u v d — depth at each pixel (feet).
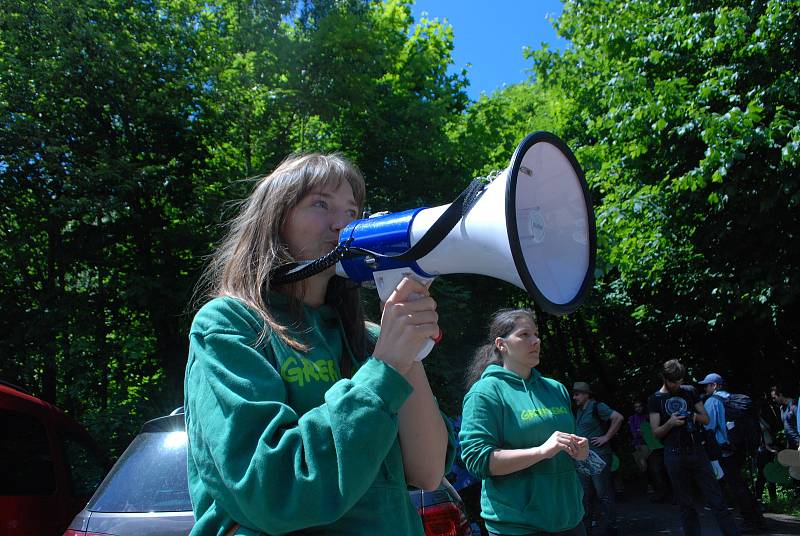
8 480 14.80
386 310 3.95
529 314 11.36
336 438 3.58
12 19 28.48
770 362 42.16
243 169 33.58
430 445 4.50
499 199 3.71
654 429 21.20
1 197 28.43
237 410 3.67
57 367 27.61
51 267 29.71
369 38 35.24
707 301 35.32
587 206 4.35
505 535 9.98
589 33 39.47
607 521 25.52
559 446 9.61
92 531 10.35
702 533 29.37
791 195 28.91
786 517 31.60
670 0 34.86
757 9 31.01
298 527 3.53
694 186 28.91
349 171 4.98
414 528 4.28
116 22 30.86
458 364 31.94
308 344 4.35
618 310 49.67
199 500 4.08
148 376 30.58
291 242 4.65
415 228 3.99
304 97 34.88
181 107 30.73
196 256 30.42
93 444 18.86
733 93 30.58
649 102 31.01
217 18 36.29
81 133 29.73
